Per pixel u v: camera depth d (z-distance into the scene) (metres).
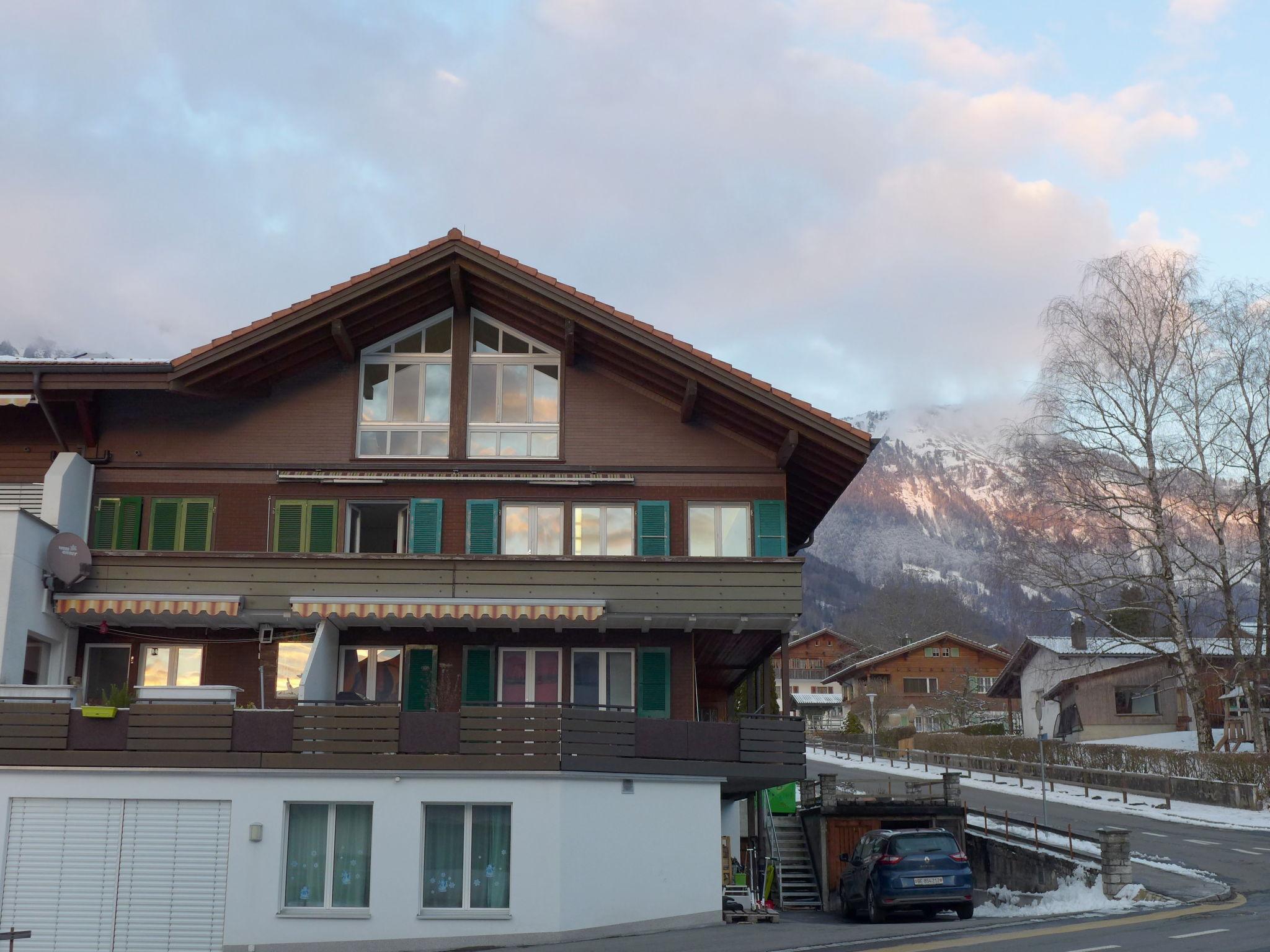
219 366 26.64
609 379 28.67
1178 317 47.00
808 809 37.78
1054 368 48.00
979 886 33.97
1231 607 48.03
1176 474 46.75
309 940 21.08
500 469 28.00
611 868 22.39
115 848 21.50
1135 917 21.47
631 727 23.33
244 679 27.31
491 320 28.95
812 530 33.50
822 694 126.75
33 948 21.17
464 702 27.16
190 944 21.11
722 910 24.70
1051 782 55.88
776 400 26.45
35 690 22.30
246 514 27.73
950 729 83.44
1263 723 51.12
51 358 27.69
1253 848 33.06
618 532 28.00
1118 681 66.31
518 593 26.31
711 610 26.25
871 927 22.86
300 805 21.75
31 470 27.97
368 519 28.42
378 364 28.75
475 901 21.47
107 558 26.06
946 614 178.50
